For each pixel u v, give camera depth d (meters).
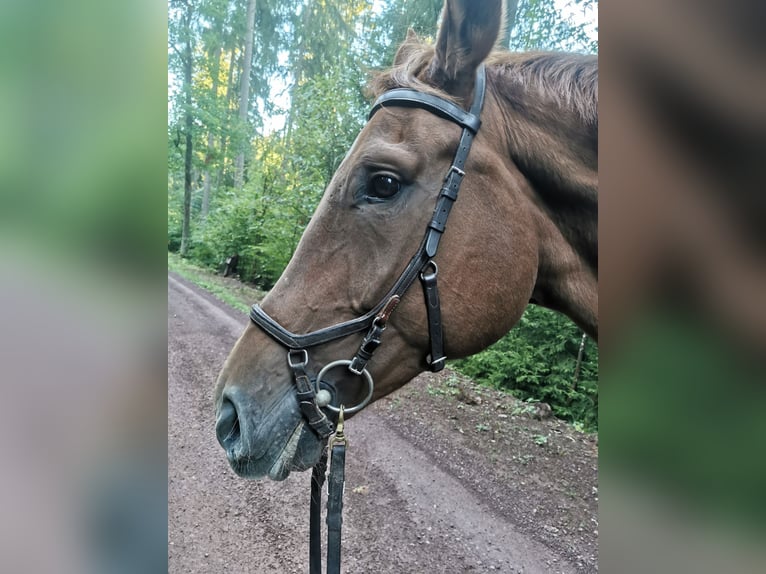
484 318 1.38
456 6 1.34
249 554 2.62
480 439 4.20
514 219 1.42
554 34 6.17
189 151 16.12
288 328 1.36
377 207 1.34
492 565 2.58
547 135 1.47
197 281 11.52
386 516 3.00
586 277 1.52
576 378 5.24
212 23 16.48
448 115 1.36
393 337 1.37
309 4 13.93
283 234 10.38
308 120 9.25
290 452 1.32
